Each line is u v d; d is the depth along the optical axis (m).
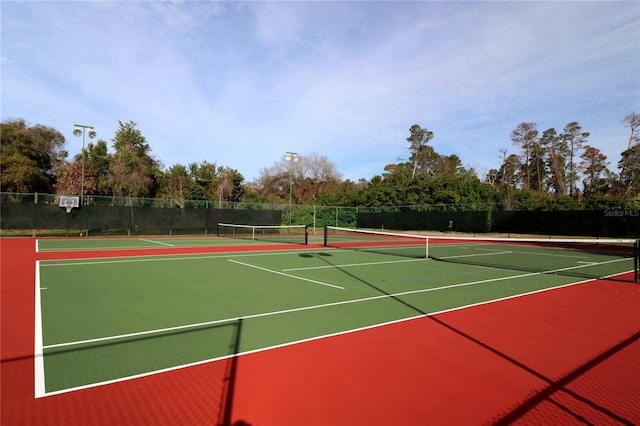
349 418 3.38
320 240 29.14
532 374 4.39
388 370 4.44
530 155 65.81
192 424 3.25
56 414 3.38
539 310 7.43
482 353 5.04
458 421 3.37
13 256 15.09
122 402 3.62
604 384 4.16
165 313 6.91
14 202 23.81
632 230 24.12
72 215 25.17
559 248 24.05
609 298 8.66
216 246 21.42
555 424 3.35
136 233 27.28
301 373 4.32
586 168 61.38
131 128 46.84
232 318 6.61
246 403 3.62
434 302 8.03
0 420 3.26
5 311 6.93
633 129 53.66
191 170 46.81
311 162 66.69
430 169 69.69
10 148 35.78
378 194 46.28
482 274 12.22
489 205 32.19
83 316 6.65
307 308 7.38
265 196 56.44
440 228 33.62
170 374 4.26
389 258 16.70
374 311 7.20
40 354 4.83
